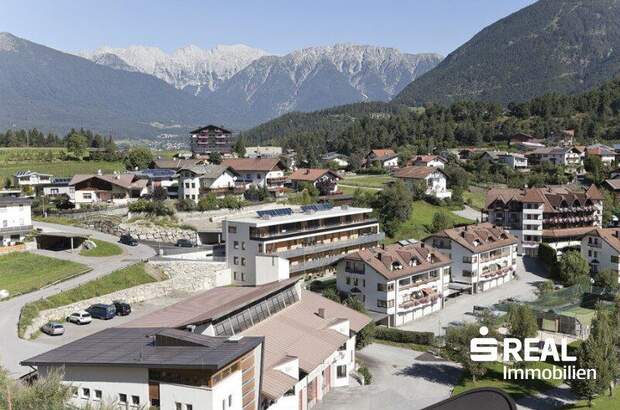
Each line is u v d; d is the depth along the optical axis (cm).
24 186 15025
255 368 5047
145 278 9350
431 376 7331
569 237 13750
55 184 15150
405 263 9531
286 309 7000
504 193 14425
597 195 14550
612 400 6694
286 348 6019
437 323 9344
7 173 17500
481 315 9012
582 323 9225
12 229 10425
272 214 11181
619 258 11575
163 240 11875
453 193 16700
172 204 13138
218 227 12175
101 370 4719
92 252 10438
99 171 15875
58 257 10025
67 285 8438
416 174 17550
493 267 11575
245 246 10181
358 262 9344
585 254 12256
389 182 17238
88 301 8144
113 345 5200
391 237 13488
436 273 10050
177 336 4944
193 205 12950
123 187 14450
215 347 4831
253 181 15688
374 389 6831
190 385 4503
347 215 11844
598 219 14662
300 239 10744
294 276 10475
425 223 14450
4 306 7538
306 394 6047
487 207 14075
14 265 9544
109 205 13625
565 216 14050
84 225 12469
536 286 11638
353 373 7281
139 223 12231
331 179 16988
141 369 4644
